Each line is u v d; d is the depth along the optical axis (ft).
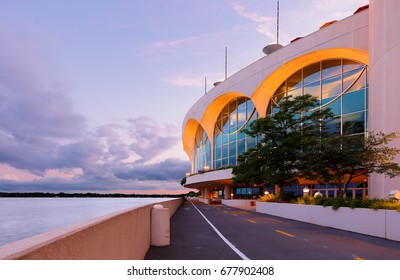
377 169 60.64
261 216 82.17
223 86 167.02
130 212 20.66
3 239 234.38
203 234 43.34
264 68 134.92
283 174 85.35
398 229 37.86
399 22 60.03
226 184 201.16
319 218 58.34
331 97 108.99
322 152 62.49
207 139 206.28
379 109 65.31
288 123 90.17
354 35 98.27
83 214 452.76
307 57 115.34
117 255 16.31
